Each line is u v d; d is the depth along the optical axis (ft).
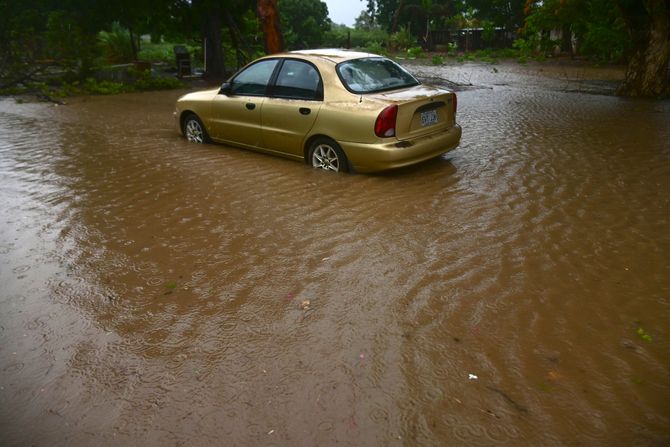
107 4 59.77
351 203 18.72
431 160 24.29
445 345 10.59
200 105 27.58
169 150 27.17
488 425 8.52
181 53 68.59
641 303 12.01
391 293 12.59
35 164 24.68
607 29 50.52
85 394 9.45
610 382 9.47
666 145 26.91
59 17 56.54
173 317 11.78
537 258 14.23
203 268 14.07
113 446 8.28
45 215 18.07
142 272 13.92
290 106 23.08
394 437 8.32
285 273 13.69
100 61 67.36
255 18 76.13
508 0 121.70
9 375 9.99
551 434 8.31
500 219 17.01
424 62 97.66
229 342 10.84
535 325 11.21
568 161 23.93
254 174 22.45
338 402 9.09
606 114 37.04
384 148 20.43
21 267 14.25
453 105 22.98
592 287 12.72
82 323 11.63
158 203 19.13
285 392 9.36
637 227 16.21
